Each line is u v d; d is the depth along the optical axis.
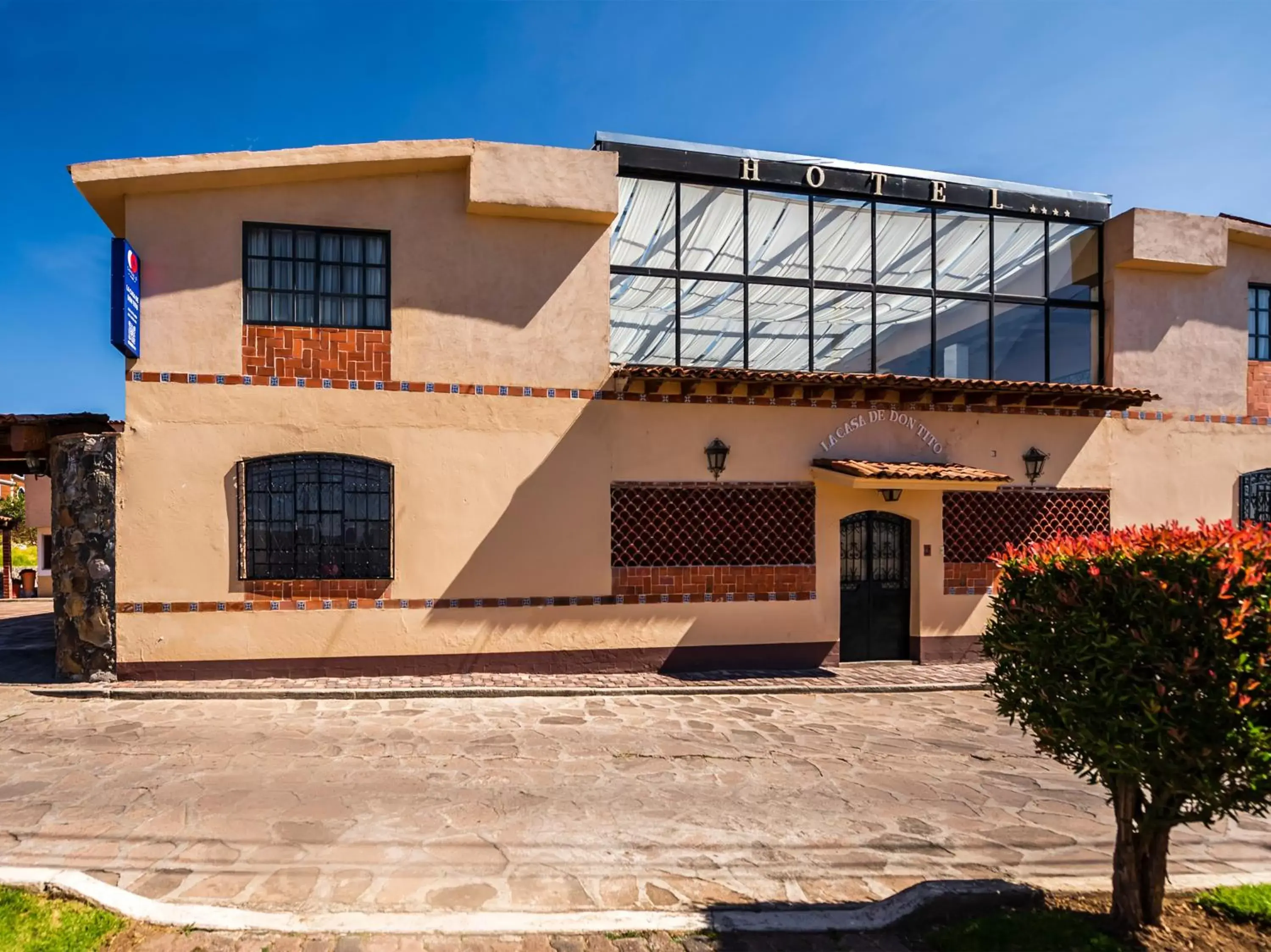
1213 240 11.96
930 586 11.14
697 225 10.93
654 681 9.60
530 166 9.64
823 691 9.37
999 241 12.04
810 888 4.27
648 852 4.68
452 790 5.64
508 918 3.76
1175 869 4.72
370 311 9.55
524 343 9.91
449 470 9.61
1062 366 12.37
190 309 9.01
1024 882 4.33
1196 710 3.20
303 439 9.23
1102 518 11.77
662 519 10.24
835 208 11.23
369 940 3.56
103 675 8.77
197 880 4.17
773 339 12.34
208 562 8.94
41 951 3.30
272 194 9.27
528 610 9.75
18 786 5.59
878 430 11.02
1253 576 3.11
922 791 5.89
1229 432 12.30
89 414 9.38
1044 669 3.81
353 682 9.02
